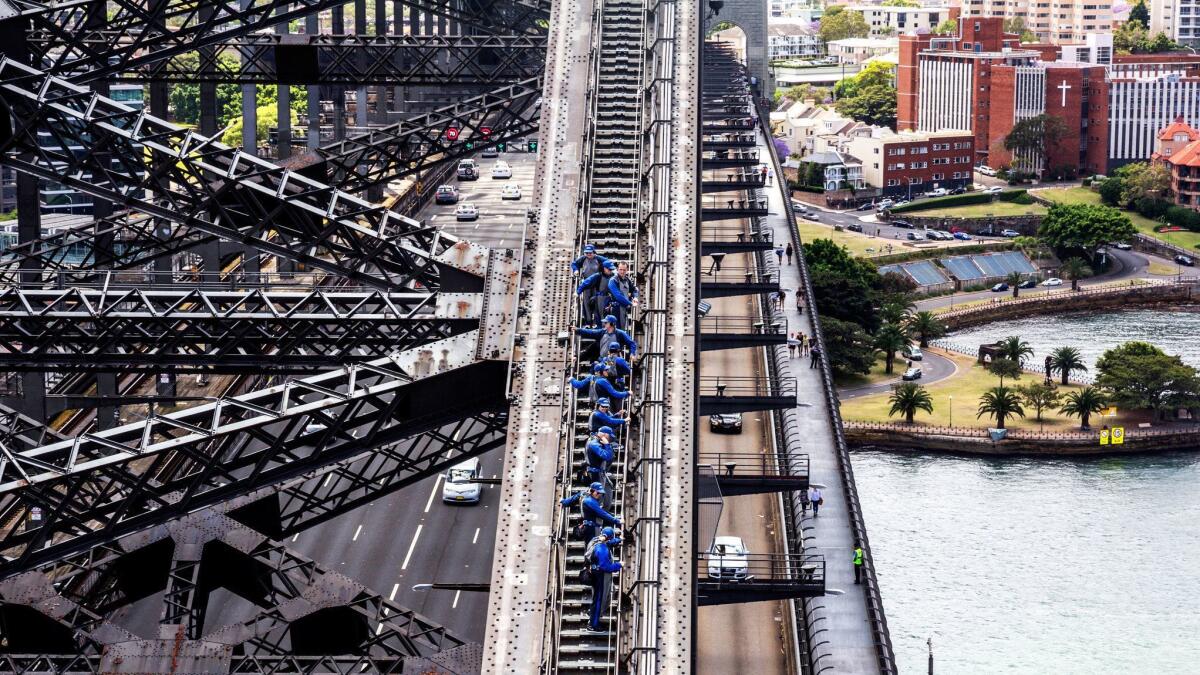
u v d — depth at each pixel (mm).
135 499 74625
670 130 107312
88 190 92750
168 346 90875
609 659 71312
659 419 83625
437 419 82062
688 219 99562
